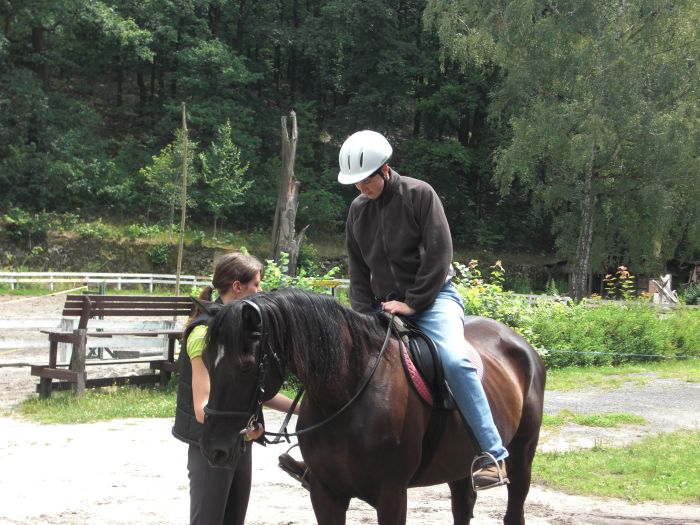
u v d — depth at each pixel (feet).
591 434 31.12
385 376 12.66
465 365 13.10
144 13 142.10
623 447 28.48
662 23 102.89
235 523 13.50
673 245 116.57
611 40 100.17
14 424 31.24
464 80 160.04
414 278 13.84
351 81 159.02
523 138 105.81
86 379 37.81
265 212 140.36
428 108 156.15
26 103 126.72
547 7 110.01
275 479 23.68
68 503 20.54
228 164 126.41
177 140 121.29
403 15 166.91
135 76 166.40
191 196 123.85
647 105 99.50
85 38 148.25
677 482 23.59
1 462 24.86
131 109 154.92
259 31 156.87
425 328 13.73
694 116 101.96
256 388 10.93
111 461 25.26
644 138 102.73
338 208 143.84
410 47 155.43
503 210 162.71
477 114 165.48
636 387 42.57
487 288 49.62
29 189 122.31
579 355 50.06
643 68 101.55
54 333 36.40
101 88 160.25
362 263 14.79
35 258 111.86
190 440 12.65
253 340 11.00
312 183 146.41
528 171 109.19
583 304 57.06
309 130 151.74
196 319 12.64
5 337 55.57
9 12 126.31
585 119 100.48
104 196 128.98
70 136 128.47
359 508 21.12
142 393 37.47
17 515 19.38
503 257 150.30
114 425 31.17
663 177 104.94
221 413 10.76
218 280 13.17
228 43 161.17
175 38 143.23
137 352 42.42
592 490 22.79
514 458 16.03
